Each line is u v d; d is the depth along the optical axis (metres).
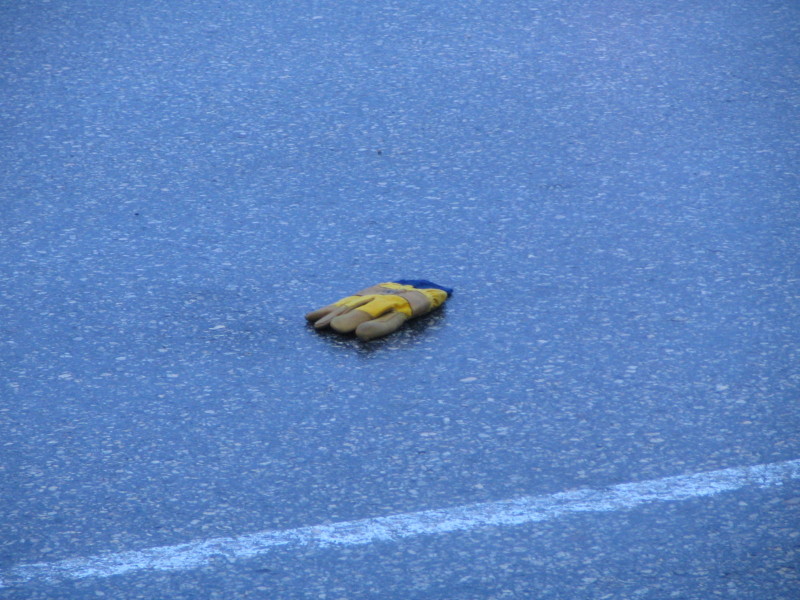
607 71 17.67
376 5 20.09
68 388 10.57
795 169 14.74
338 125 16.23
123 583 8.23
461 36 18.91
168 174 14.92
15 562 8.45
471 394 10.41
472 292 12.18
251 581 8.23
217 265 12.78
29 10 19.86
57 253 13.05
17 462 9.56
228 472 9.43
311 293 12.20
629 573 8.26
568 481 9.27
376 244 13.21
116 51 18.42
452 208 13.99
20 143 15.73
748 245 13.00
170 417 10.15
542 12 19.77
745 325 11.45
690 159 15.07
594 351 11.06
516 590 8.12
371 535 8.68
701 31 18.98
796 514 8.80
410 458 9.58
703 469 9.37
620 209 13.88
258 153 15.47
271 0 20.33
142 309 11.89
